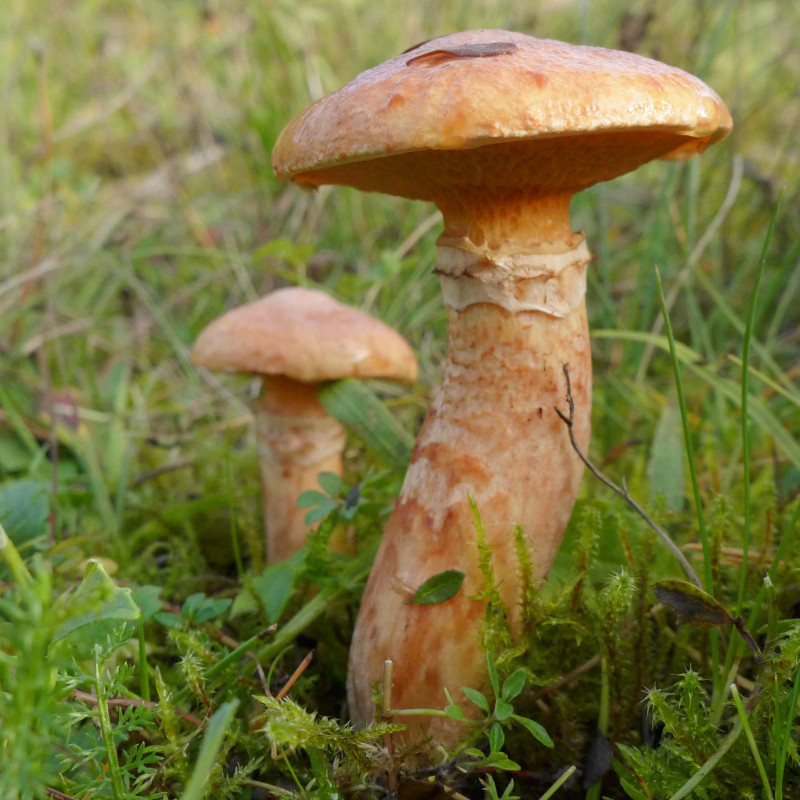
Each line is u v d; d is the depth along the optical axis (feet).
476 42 0.57
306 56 1.26
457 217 0.61
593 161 0.58
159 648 0.69
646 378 1.07
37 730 0.47
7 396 1.00
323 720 0.55
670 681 0.64
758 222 1.21
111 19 1.84
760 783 0.55
